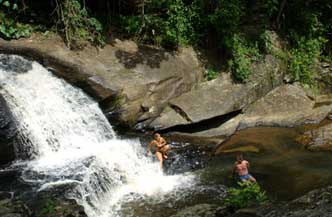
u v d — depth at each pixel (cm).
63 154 1260
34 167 1173
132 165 1254
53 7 1648
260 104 1670
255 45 1809
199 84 1672
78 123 1366
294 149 1377
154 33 1709
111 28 1709
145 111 1481
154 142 1290
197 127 1512
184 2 1839
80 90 1437
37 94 1350
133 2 1750
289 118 1588
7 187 1067
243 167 1166
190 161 1294
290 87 1788
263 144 1410
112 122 1440
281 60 1867
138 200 1107
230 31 1733
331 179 1183
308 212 780
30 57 1451
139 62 1574
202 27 1784
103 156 1242
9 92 1287
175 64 1633
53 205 966
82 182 1085
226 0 1758
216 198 1100
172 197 1113
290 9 2061
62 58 1459
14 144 1200
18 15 1617
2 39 1505
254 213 823
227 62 1727
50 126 1305
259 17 1959
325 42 2072
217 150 1368
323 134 1435
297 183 1171
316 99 1834
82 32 1588
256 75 1720
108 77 1462
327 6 2136
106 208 1075
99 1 1750
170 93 1555
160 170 1245
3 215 888
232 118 1591
